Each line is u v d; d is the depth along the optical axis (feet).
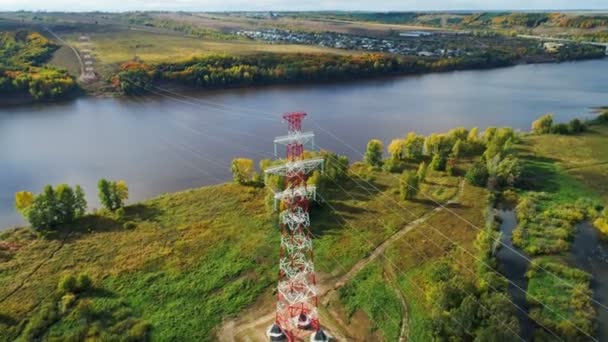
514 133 406.41
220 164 384.06
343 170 322.55
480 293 194.70
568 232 254.06
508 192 302.45
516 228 259.80
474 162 352.49
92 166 382.22
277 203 262.47
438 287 199.31
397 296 205.87
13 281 213.66
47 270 222.07
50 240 248.52
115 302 200.34
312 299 204.64
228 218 272.10
